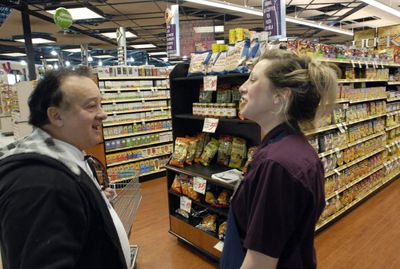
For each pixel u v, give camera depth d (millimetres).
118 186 4957
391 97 4707
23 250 828
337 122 3314
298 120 1075
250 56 2525
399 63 4953
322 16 9531
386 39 6312
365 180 4320
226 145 3055
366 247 3162
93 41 13117
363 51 4074
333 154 3381
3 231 862
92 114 1081
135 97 5516
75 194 941
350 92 3521
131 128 5508
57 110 1040
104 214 1037
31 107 1062
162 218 4059
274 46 2492
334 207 3590
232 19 9859
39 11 8047
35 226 840
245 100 1143
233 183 2551
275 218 935
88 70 1152
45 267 817
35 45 13211
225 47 2980
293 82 1008
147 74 5676
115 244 1047
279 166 943
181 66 3238
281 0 2982
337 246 3201
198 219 3246
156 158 5945
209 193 2963
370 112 4098
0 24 9008
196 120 3426
